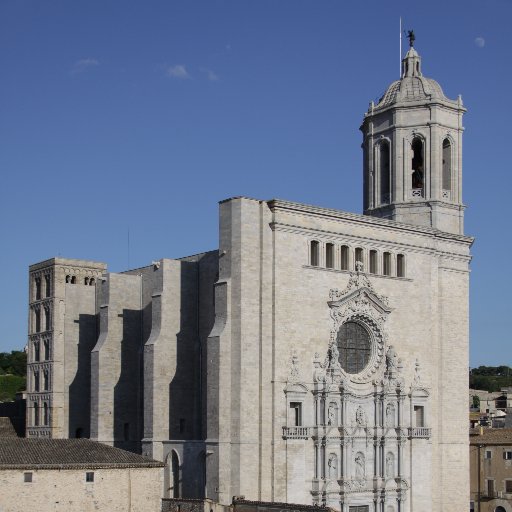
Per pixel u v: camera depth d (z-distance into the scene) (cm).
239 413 8838
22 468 7544
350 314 9781
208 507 8244
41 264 12875
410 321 10388
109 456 8156
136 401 10650
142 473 8119
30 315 12825
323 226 9650
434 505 10350
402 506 9906
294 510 7981
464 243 11081
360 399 9750
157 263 10025
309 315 9425
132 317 10775
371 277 10038
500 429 14138
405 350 10288
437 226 10825
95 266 13062
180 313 9856
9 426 13012
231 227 9150
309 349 9388
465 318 11019
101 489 7894
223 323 9012
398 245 10356
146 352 9669
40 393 12106
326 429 9331
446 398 10656
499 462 12875
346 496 9388
